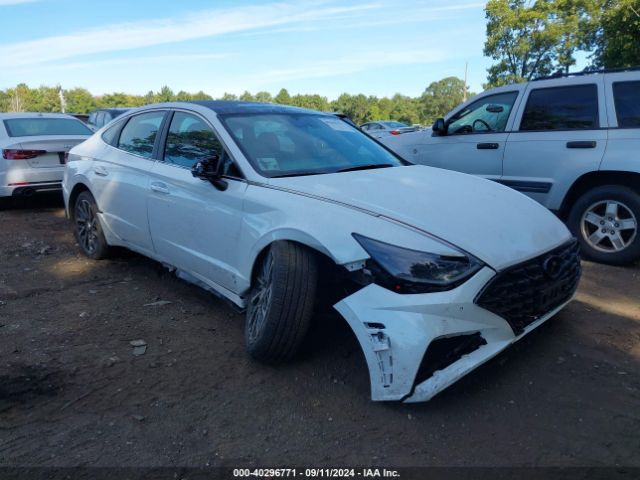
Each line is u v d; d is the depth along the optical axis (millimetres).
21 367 3301
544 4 29062
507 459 2455
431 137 6770
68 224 7434
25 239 6500
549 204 5648
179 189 3992
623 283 4742
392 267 2691
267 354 3141
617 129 5211
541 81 5867
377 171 3803
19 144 7609
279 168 3635
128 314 4137
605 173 5281
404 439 2611
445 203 3180
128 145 4836
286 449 2566
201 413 2854
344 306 2779
